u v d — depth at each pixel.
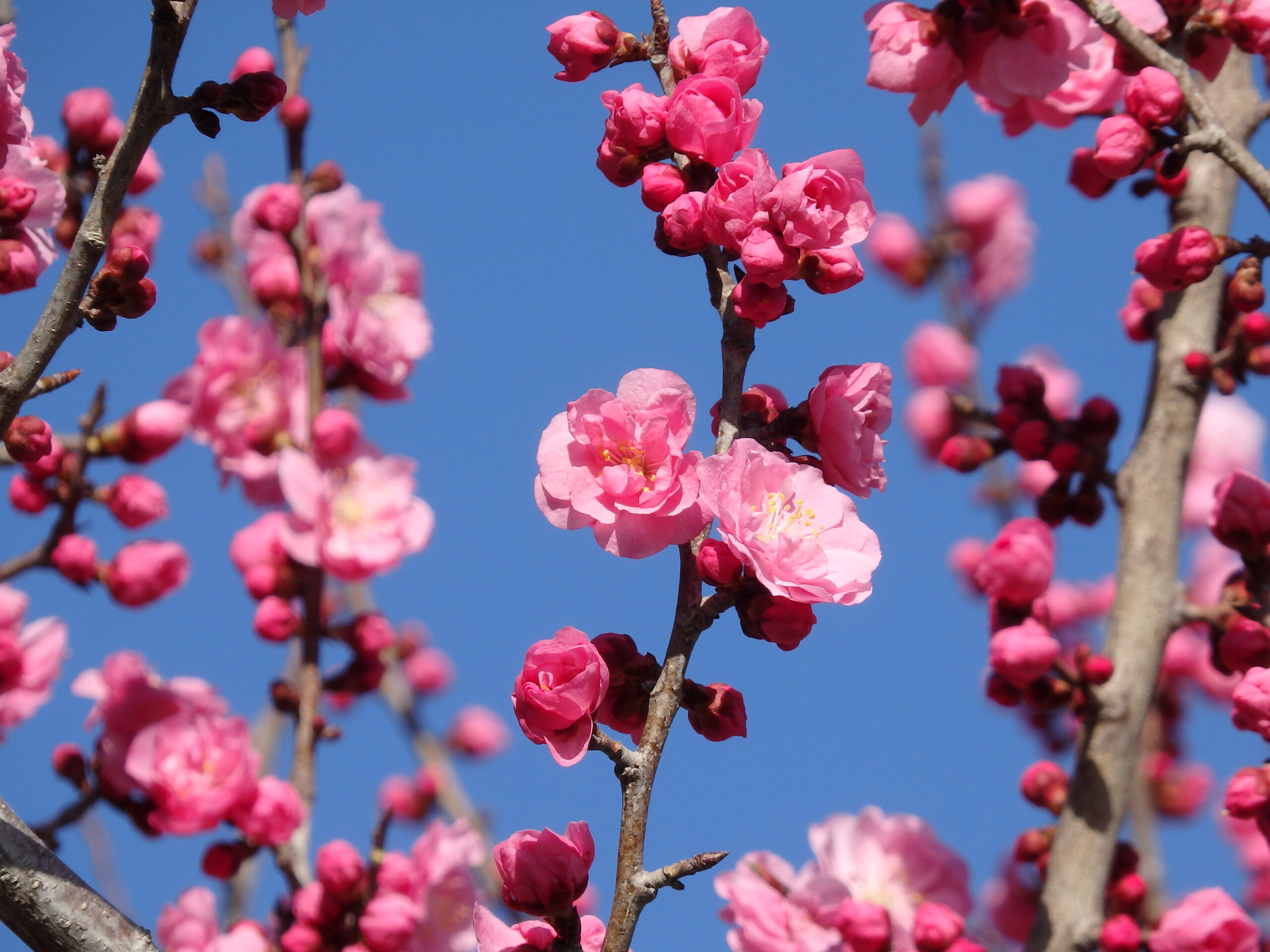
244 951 0.90
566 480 0.78
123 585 0.93
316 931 0.89
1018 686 0.85
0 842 0.80
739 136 0.81
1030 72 0.84
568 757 0.77
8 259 0.87
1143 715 0.85
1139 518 0.87
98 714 0.90
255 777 0.90
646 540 0.78
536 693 0.77
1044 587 0.85
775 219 0.79
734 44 0.82
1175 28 0.87
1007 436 0.90
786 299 0.80
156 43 0.82
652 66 0.83
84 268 0.82
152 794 0.90
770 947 0.90
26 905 0.80
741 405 0.80
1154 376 0.88
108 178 0.82
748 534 0.78
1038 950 0.84
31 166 0.88
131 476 0.93
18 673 0.93
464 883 0.91
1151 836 0.90
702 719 0.79
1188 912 0.84
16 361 0.82
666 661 0.78
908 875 0.91
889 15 0.85
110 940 0.80
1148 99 0.84
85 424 0.93
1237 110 0.89
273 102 0.83
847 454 0.80
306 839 0.91
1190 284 0.86
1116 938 0.83
